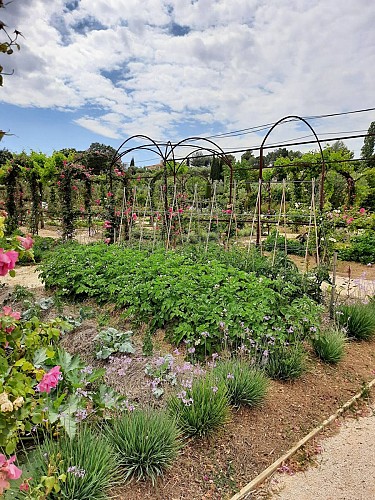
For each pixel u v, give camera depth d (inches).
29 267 376.5
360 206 521.7
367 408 133.7
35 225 571.5
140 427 94.3
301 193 586.6
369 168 620.1
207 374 122.2
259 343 147.5
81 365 108.4
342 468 103.3
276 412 124.0
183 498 86.4
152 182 505.4
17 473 48.3
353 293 259.3
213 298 166.7
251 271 218.7
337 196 588.4
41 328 82.8
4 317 67.3
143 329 179.5
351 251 443.2
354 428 122.4
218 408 108.7
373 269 396.5
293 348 151.3
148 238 434.6
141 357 142.4
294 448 107.7
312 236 412.2
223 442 106.7
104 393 106.4
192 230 424.2
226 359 144.3
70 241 379.6
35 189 577.0
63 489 74.6
